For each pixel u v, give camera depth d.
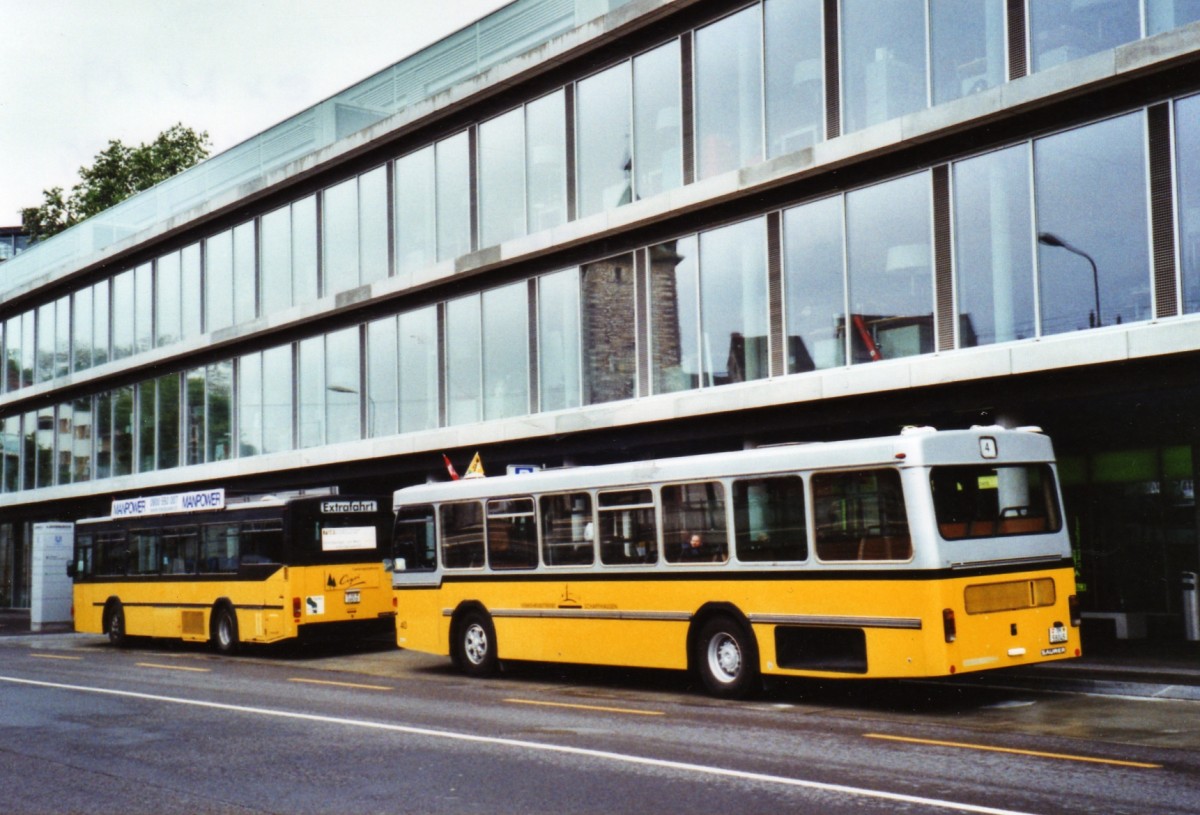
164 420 37.75
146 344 38.47
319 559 22.77
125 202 39.72
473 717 13.33
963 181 17.80
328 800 9.05
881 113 18.88
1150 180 15.68
